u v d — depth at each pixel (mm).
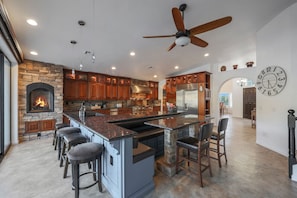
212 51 4762
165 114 3398
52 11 2227
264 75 3496
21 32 2711
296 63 2805
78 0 2064
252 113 6270
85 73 5547
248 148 3541
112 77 6367
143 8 2350
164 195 1861
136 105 7664
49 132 4371
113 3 2180
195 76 6035
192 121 2588
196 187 2023
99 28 2793
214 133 2705
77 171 1664
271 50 3293
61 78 4637
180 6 2365
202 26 2121
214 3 2400
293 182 2146
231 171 2457
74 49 3598
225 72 5895
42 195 1849
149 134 2859
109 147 1926
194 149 2133
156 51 4273
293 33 2828
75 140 2234
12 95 3762
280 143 3166
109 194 1876
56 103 4504
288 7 2859
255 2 2529
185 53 4703
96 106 6145
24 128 3998
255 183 2121
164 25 2855
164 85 8234
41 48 3428
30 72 4078
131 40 3414
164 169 2387
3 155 3062
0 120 3059
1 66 3068
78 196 1673
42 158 2924
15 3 2010
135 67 5633
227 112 11883
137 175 1802
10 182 2113
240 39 4000
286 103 3012
